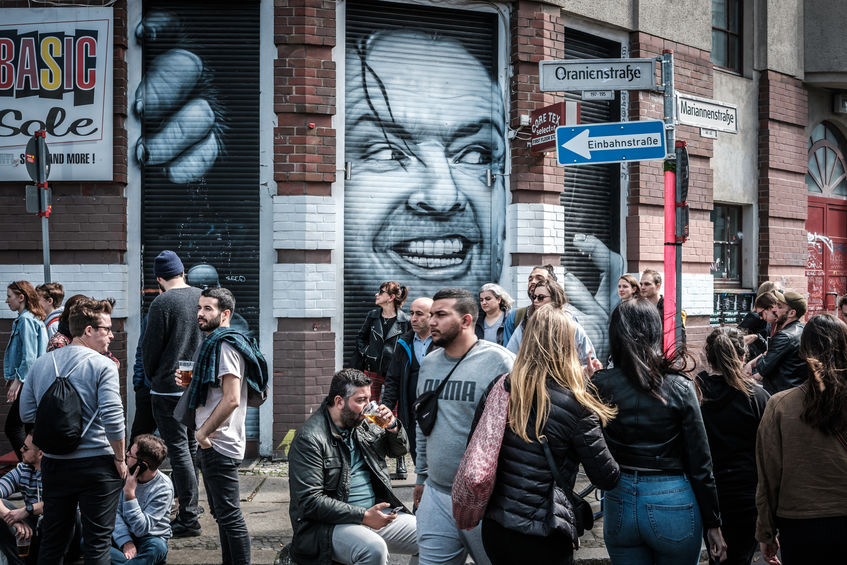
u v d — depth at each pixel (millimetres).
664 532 3438
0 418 7902
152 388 5914
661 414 3490
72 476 4406
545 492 3189
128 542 4977
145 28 8086
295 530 4320
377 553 4105
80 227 7906
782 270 12047
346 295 8398
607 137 6441
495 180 9016
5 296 7922
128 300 8023
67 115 7895
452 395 3951
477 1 8812
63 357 4504
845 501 3334
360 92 8477
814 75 12508
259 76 8172
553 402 3209
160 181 8109
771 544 3615
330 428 4410
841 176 13578
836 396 3348
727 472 4379
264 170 8133
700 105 6703
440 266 8789
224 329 4895
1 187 7930
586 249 9922
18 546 4828
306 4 7992
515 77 8914
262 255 8148
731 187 11547
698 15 10797
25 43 7906
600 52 10078
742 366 4430
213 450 4812
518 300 8844
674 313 6344
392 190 8609
